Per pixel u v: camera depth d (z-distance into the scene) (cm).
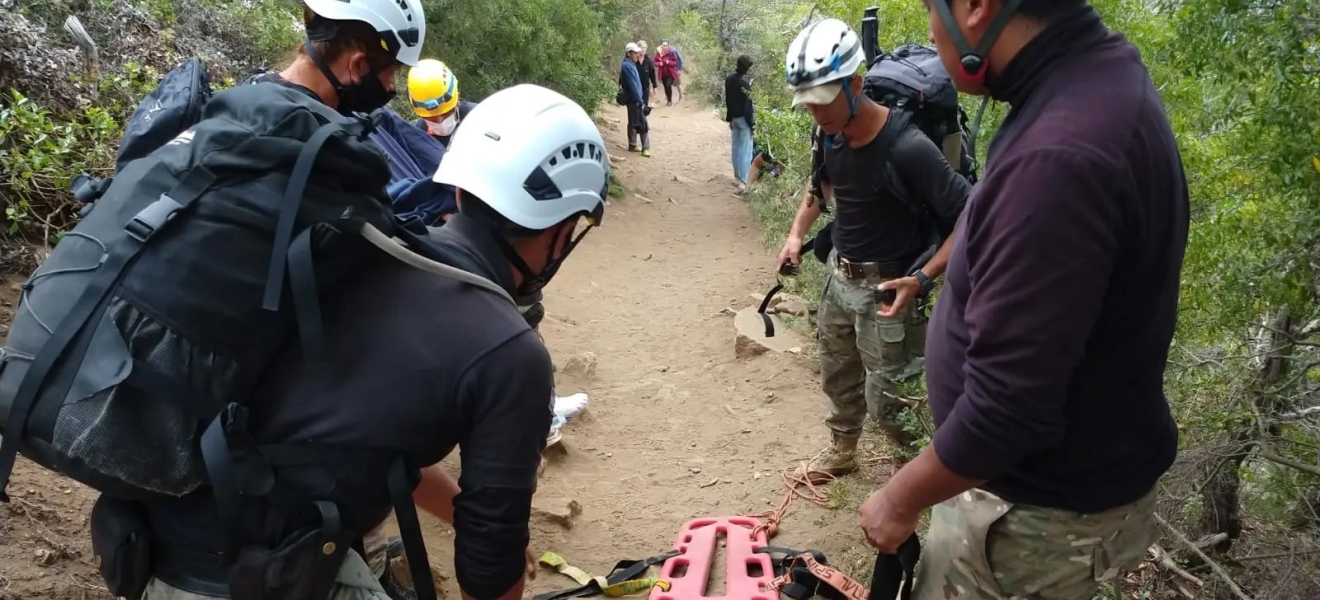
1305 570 313
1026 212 152
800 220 408
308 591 158
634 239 910
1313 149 254
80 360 143
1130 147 152
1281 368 335
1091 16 163
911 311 359
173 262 146
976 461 163
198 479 153
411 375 158
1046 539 186
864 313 366
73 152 386
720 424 499
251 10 637
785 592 318
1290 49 253
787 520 397
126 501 167
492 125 181
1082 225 149
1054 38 162
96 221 154
